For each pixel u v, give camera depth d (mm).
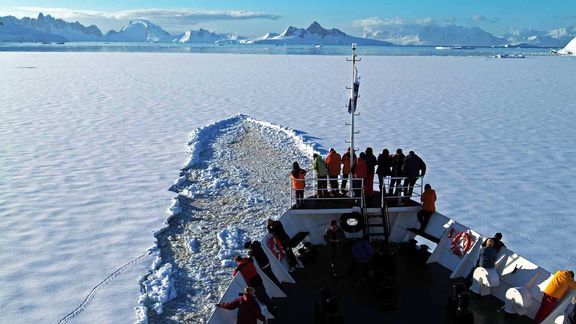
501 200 16031
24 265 11703
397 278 9344
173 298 10422
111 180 18281
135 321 9492
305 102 37188
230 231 13742
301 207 10438
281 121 29609
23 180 18141
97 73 63875
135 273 11391
